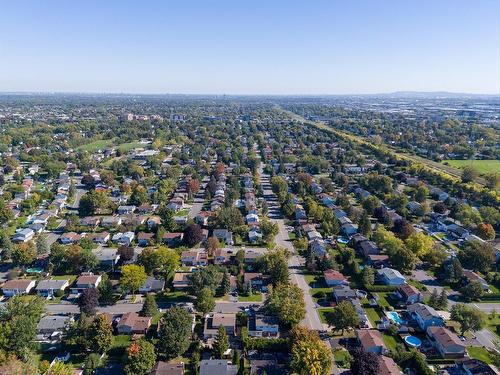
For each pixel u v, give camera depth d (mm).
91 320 103562
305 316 114500
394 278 132000
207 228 178500
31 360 89188
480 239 164250
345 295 122188
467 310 106688
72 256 137500
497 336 107500
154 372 87438
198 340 101250
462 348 97500
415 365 92438
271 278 132000
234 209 184750
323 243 162500
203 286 121938
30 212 196500
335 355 97688
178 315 99125
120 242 163000
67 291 127062
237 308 118312
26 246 140500
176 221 183125
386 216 185000
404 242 155875
